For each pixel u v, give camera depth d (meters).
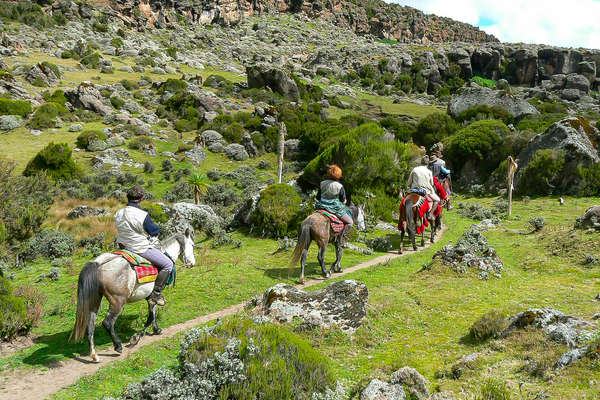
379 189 22.77
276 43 153.88
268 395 5.47
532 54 131.00
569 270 12.88
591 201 27.19
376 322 9.15
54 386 6.77
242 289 12.16
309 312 8.76
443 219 24.64
